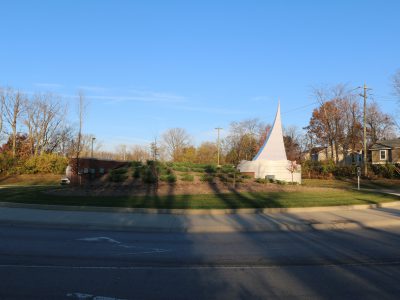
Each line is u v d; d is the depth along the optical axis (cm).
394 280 658
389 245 998
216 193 2152
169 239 1077
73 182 2556
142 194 2020
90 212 1525
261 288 609
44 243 987
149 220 1362
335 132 6194
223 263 782
